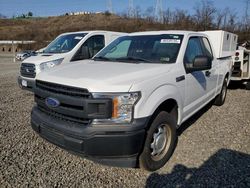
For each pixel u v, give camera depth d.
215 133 4.88
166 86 3.56
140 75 3.36
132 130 3.01
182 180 3.35
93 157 3.07
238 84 9.59
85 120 3.08
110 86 3.02
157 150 3.58
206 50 5.23
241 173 3.49
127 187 3.20
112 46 4.93
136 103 3.07
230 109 6.50
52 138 3.39
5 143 4.29
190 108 4.43
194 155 4.00
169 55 4.14
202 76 4.79
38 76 3.72
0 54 38.75
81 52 7.77
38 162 3.72
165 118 3.57
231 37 6.99
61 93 3.24
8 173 3.42
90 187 3.18
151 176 3.45
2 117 5.57
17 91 8.33
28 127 5.03
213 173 3.50
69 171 3.52
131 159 3.10
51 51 7.93
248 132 4.92
